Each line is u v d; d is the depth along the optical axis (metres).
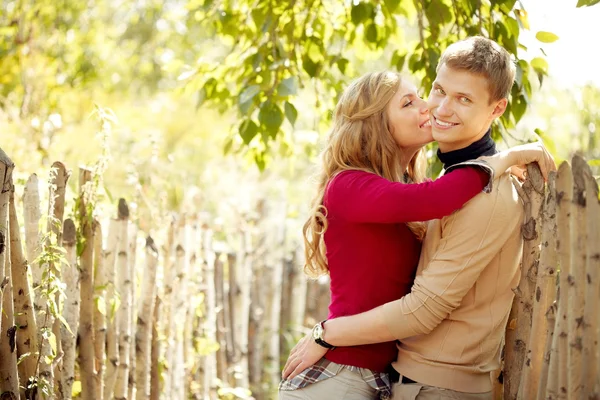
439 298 1.98
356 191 2.09
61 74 7.22
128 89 10.37
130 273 3.02
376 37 3.60
